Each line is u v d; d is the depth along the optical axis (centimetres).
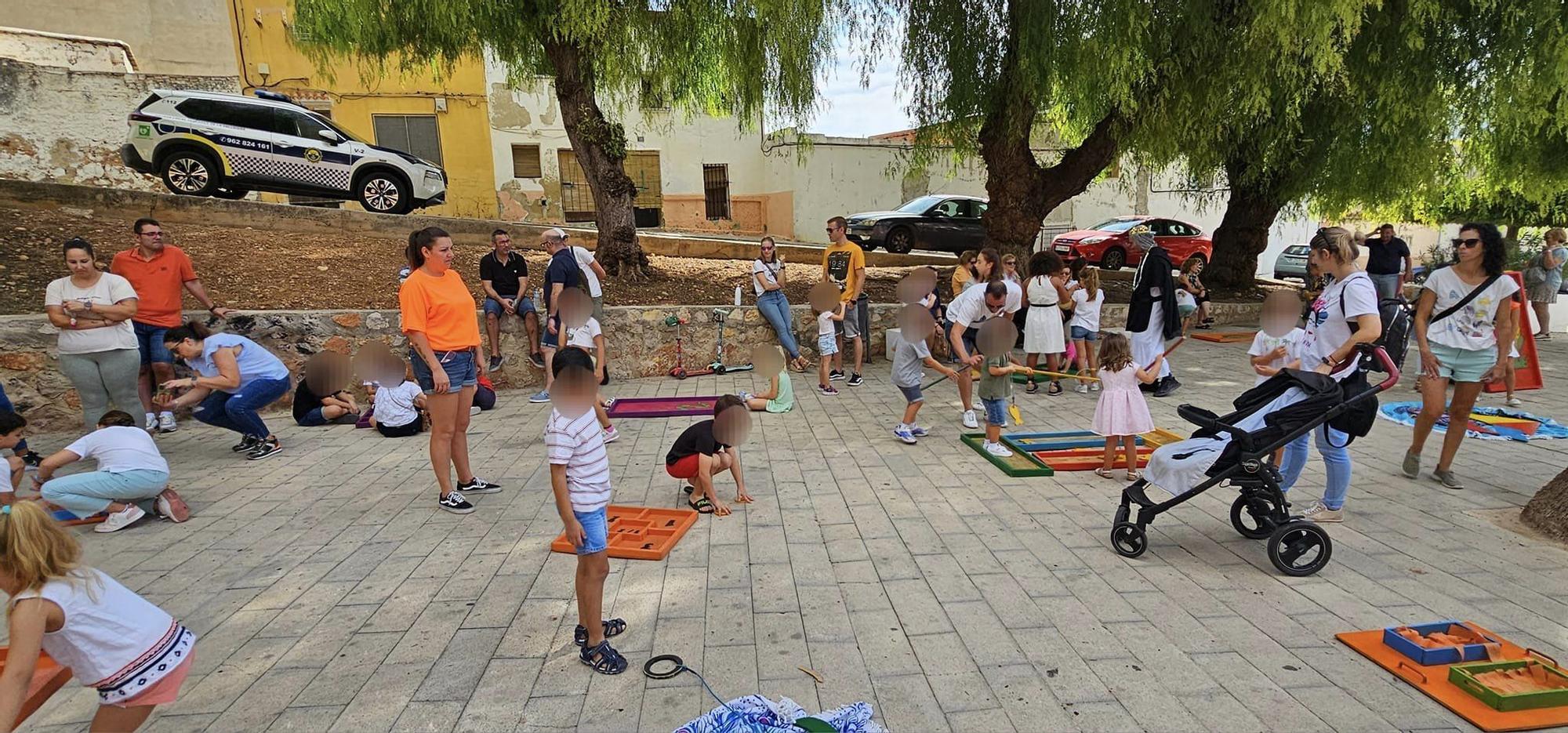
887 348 1067
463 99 2120
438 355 505
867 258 1639
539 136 2220
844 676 312
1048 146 2247
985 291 632
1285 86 987
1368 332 414
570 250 855
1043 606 368
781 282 995
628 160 2384
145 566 430
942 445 667
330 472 609
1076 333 920
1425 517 471
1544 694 274
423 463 634
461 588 399
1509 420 701
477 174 2169
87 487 465
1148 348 836
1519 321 768
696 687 306
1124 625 348
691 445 502
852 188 2439
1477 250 493
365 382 738
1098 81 966
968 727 277
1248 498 420
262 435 662
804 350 1039
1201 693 295
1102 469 570
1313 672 307
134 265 719
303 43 1129
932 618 359
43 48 1528
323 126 1252
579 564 315
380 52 1101
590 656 320
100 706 241
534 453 658
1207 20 946
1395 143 1208
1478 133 1194
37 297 795
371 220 1230
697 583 399
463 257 1181
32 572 218
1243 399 446
